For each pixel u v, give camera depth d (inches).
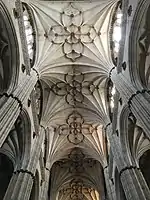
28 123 676.1
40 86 864.9
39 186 746.2
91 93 896.3
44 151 889.5
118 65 670.5
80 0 734.5
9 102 513.3
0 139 436.1
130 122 674.2
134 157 636.7
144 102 503.5
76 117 952.9
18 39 602.9
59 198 1154.0
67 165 1057.5
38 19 760.3
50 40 792.9
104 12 753.0
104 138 941.2
